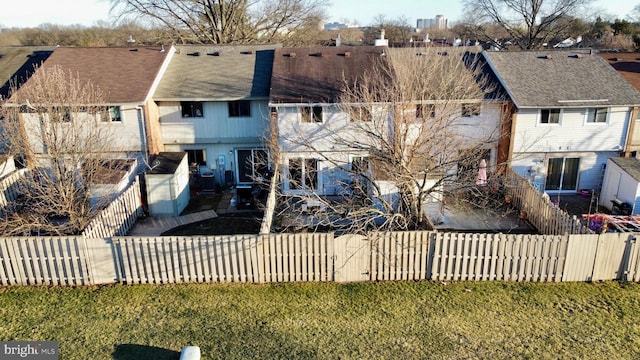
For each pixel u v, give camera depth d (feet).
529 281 44.83
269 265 44.21
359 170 61.52
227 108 75.56
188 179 72.13
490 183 65.05
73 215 52.06
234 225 60.90
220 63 83.25
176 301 41.83
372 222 50.75
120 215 56.03
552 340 36.70
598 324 38.60
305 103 66.85
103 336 37.19
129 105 70.74
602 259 44.21
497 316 39.73
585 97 69.41
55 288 43.91
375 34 228.63
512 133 70.38
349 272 44.60
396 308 40.81
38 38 208.95
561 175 73.72
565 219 50.67
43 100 53.26
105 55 82.38
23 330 37.91
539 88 70.90
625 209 63.26
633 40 179.63
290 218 61.16
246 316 39.70
